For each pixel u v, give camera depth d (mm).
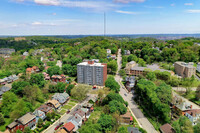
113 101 85438
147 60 175500
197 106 90125
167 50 177000
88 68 127812
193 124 74688
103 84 126875
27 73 140250
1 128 70562
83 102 99438
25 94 96562
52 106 90500
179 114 82500
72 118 74625
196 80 124312
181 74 135125
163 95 87875
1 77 135125
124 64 166625
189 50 172875
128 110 88000
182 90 111500
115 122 71562
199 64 142375
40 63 177250
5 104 83062
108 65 155000
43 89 109000
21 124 69500
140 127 76000
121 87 124812
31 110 85250
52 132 70688
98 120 71688
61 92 109750
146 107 94875
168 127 71062
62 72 155625
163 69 140625
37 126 74188
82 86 107625
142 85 100250
